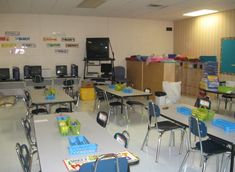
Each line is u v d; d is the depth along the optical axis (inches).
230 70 334.3
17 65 357.7
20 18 352.2
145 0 266.2
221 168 132.6
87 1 273.7
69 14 363.3
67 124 114.2
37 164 135.6
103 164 72.6
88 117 139.8
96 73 381.4
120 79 374.9
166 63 305.1
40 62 366.9
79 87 361.1
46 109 212.4
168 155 157.3
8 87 335.0
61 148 93.5
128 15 371.2
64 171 75.5
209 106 155.6
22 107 291.1
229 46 332.5
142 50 416.5
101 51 369.4
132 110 269.1
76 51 381.4
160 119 196.7
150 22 416.5
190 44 399.5
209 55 364.2
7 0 265.1
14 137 189.8
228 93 232.4
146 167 141.6
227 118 136.5
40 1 271.9
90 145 90.6
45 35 365.1
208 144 122.3
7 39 350.3
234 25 323.6
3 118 244.4
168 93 233.0
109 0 267.4
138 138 187.0
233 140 103.0
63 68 365.7
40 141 101.3
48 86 345.4
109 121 230.1
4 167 142.9
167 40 432.1
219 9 321.1
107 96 248.8
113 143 98.0
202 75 332.2
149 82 336.8
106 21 390.6
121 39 402.0
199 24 379.9
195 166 143.3
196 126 115.2
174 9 319.6
